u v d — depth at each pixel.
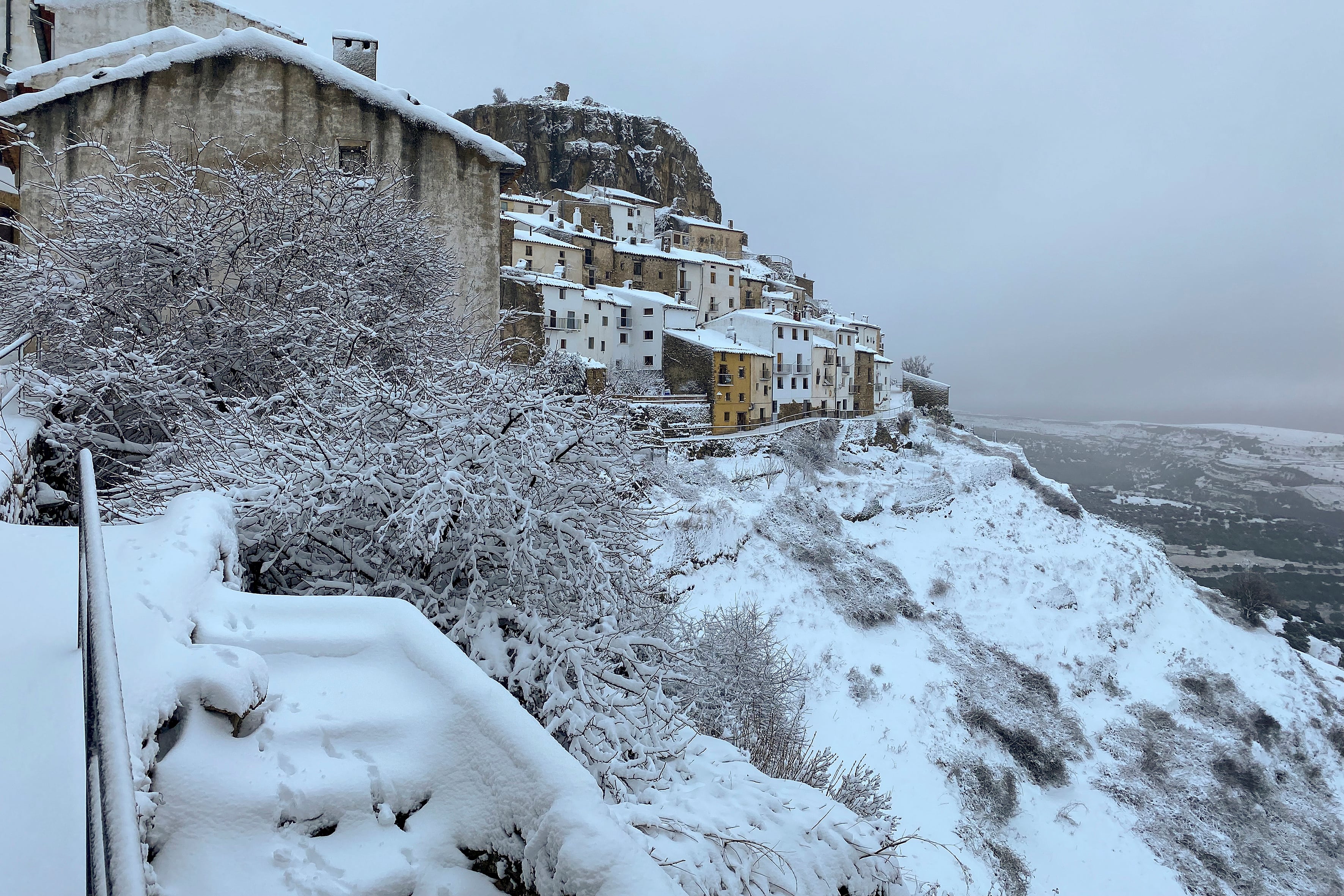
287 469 6.02
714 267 65.00
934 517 45.84
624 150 106.38
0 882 1.68
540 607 6.50
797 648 27.56
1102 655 37.06
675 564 27.16
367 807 2.54
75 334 8.62
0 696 2.45
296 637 3.18
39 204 12.91
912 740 26.16
